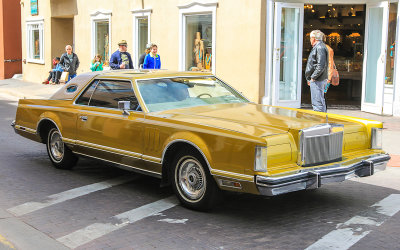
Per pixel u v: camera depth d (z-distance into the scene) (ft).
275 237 16.16
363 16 50.96
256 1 44.04
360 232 16.55
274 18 44.37
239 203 19.89
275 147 16.62
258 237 16.17
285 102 45.62
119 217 18.31
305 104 48.49
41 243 15.85
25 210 19.13
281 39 45.24
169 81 22.22
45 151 30.14
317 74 33.06
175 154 19.40
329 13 53.52
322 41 33.37
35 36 83.76
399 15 40.86
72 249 15.38
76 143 23.39
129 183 23.11
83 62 70.08
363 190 21.86
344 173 17.62
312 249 15.14
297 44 45.96
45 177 24.07
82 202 20.17
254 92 45.06
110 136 21.50
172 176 19.39
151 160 19.71
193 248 15.30
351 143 19.47
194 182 18.62
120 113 21.30
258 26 44.09
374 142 20.16
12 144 32.07
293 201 20.17
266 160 16.28
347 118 20.67
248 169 16.44
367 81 44.29
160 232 16.72
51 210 19.16
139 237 16.30
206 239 16.05
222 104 21.99
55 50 78.69
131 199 20.57
